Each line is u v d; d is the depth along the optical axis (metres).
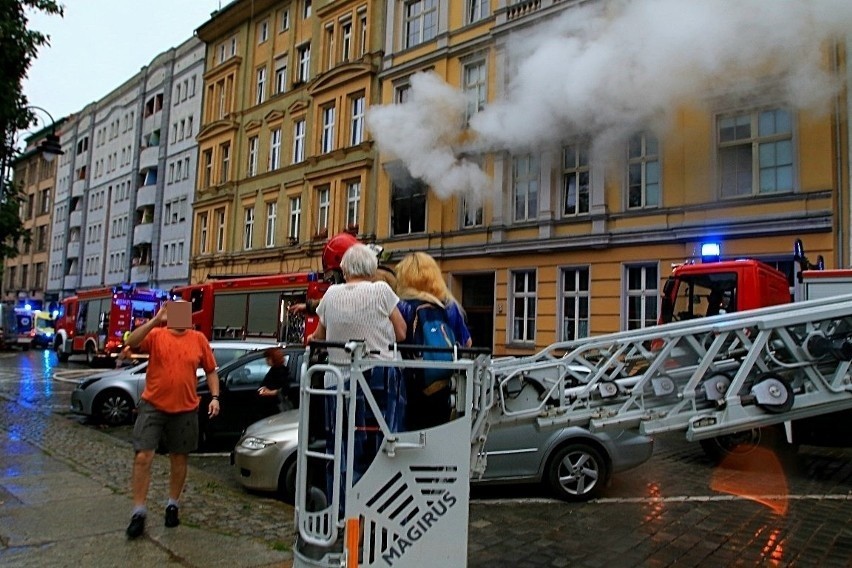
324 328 3.65
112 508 5.91
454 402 3.42
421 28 22.42
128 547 4.88
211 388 5.75
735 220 13.91
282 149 28.81
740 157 14.23
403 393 3.41
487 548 5.12
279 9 30.41
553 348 4.76
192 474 7.60
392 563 3.17
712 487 7.16
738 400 4.23
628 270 16.06
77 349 27.41
